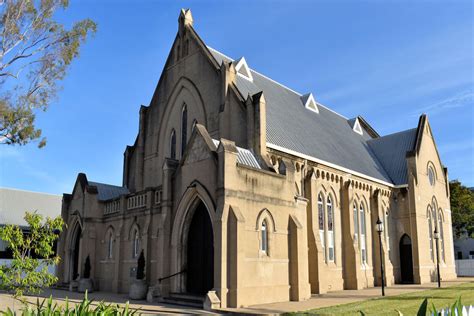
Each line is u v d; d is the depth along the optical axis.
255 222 24.64
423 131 50.53
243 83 35.97
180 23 37.50
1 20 29.59
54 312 8.17
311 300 26.25
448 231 53.22
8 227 15.72
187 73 35.81
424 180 48.38
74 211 37.62
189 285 26.28
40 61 31.67
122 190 40.72
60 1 31.52
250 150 29.14
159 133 38.12
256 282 23.84
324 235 35.25
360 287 36.53
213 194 24.19
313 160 34.84
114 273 32.94
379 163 50.50
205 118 33.03
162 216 27.28
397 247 45.59
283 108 39.75
